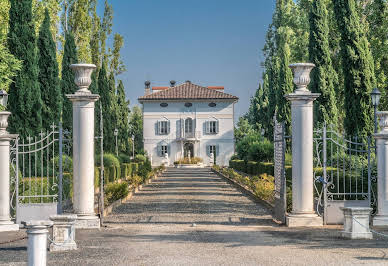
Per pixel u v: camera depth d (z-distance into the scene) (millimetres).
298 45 38750
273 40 53500
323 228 13688
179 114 69000
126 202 21812
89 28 42500
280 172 15086
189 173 48875
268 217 16625
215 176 42938
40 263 8133
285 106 31172
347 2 20406
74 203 14172
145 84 81625
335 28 31859
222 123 68750
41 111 23641
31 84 21719
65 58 30000
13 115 21375
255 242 11484
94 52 50781
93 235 12750
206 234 12859
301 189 14164
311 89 24250
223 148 68625
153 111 69125
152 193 26234
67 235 10711
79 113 14039
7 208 13945
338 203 14359
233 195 24750
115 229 13883
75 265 9109
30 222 8086
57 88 24797
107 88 39156
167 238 12195
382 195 14102
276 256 9719
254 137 42688
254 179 25484
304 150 14117
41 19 34969
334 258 9477
